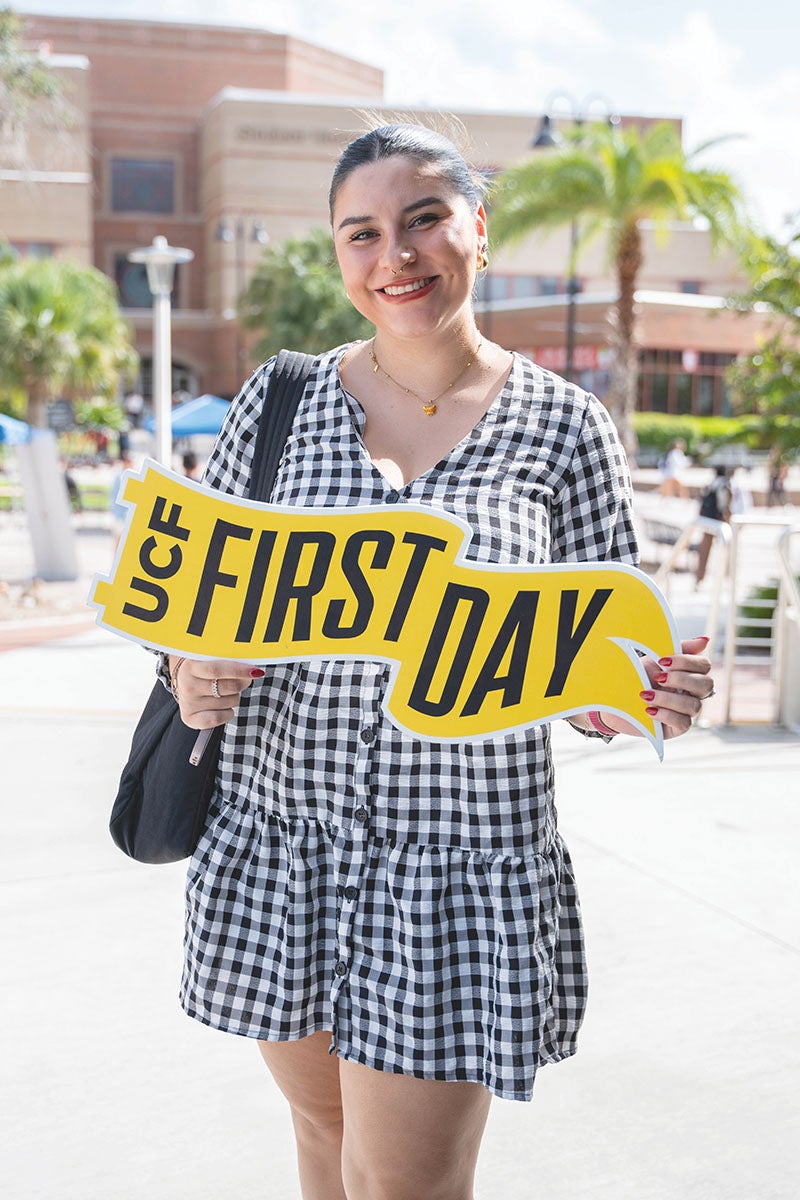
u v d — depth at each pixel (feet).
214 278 194.18
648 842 14.93
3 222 169.27
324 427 5.64
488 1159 8.57
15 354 97.81
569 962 5.67
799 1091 9.43
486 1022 5.23
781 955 11.75
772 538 58.59
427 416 5.58
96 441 130.93
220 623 5.31
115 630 5.36
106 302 107.96
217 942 5.57
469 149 5.99
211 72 199.82
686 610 37.32
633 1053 9.97
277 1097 9.45
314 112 187.73
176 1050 10.08
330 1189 6.23
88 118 177.47
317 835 5.45
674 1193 8.20
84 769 18.35
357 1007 5.33
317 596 5.28
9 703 23.11
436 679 5.19
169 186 200.54
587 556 5.51
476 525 5.29
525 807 5.29
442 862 5.26
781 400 33.35
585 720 5.65
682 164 62.80
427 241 5.36
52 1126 8.99
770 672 27.81
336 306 122.01
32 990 11.05
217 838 5.65
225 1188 8.30
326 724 5.36
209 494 5.36
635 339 68.69
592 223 69.62
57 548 46.80
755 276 33.35
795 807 16.40
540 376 5.61
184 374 199.31
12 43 63.00
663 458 105.70
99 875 13.87
